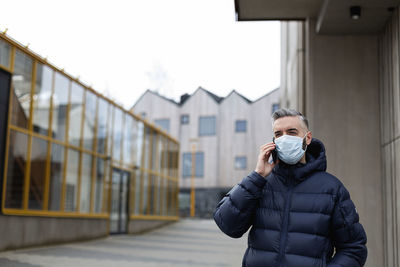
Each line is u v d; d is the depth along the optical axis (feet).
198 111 167.12
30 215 37.50
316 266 7.72
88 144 50.65
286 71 45.73
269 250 8.05
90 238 48.67
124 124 60.70
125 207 59.82
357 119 26.37
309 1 25.12
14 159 36.68
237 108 162.91
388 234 23.82
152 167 70.69
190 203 162.91
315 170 8.25
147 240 51.31
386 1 22.30
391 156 23.29
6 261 28.66
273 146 8.33
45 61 41.14
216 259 33.99
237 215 8.27
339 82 26.73
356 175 25.93
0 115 34.65
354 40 27.02
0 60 35.12
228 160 161.48
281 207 8.14
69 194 45.93
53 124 43.16
